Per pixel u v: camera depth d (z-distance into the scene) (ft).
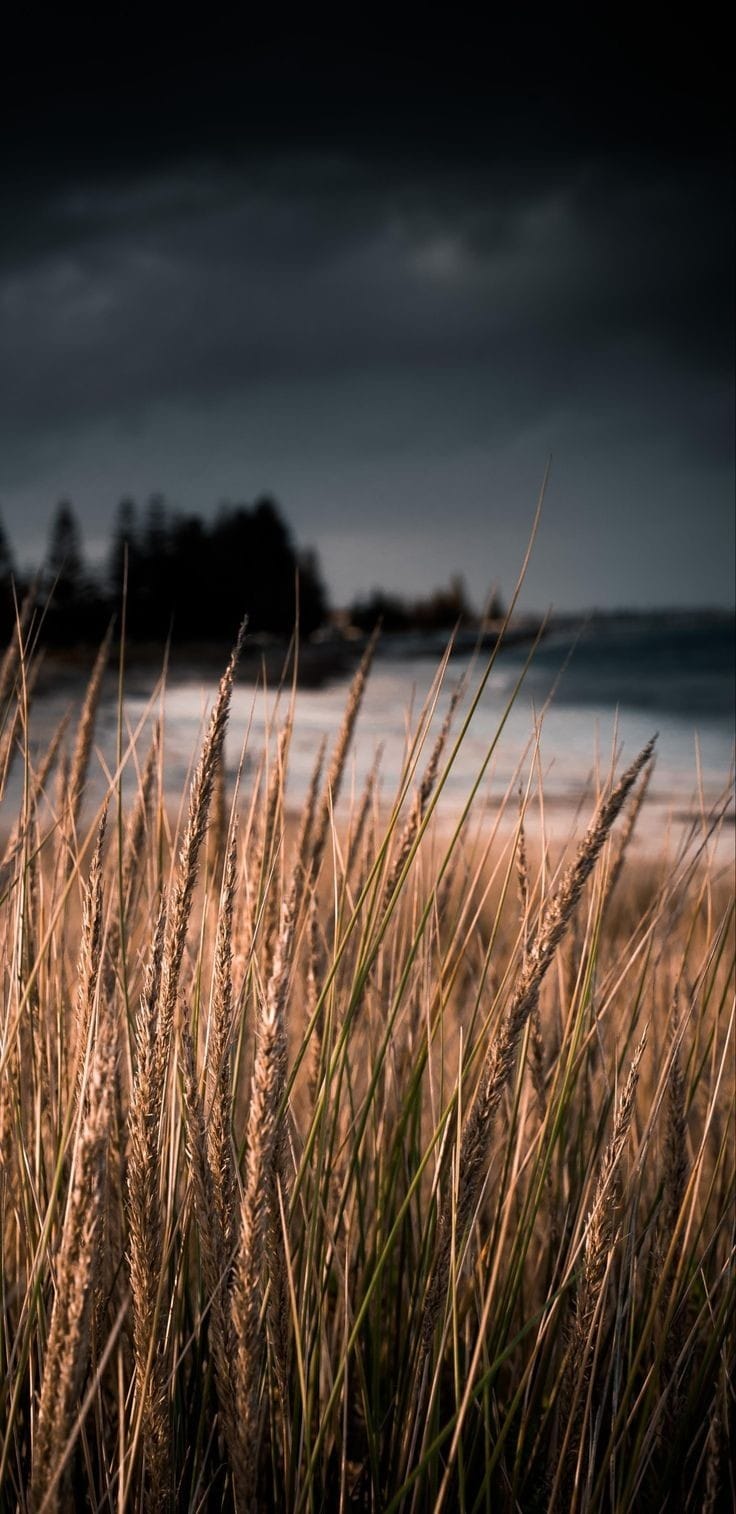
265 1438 4.72
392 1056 5.70
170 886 3.17
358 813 5.95
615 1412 4.60
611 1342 5.25
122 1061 4.61
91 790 5.54
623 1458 4.89
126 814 5.60
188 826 3.09
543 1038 5.66
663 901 5.56
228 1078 3.27
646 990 6.63
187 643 108.88
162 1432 3.61
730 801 5.87
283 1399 4.18
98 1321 4.22
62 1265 2.64
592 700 105.60
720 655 176.24
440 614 219.00
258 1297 3.00
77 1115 3.20
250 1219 2.92
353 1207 5.43
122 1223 4.29
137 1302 3.42
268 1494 4.77
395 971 5.97
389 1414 5.23
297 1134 5.04
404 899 6.07
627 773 3.16
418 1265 4.91
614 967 5.98
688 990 5.50
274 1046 2.80
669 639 222.48
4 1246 4.73
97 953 3.68
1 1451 4.09
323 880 5.99
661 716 83.56
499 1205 5.24
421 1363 4.40
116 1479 4.42
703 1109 6.31
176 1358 4.31
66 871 5.52
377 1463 4.75
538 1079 5.09
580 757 25.50
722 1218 5.34
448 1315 4.67
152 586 130.31
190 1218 4.37
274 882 4.93
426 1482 4.60
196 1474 4.47
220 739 3.06
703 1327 5.35
